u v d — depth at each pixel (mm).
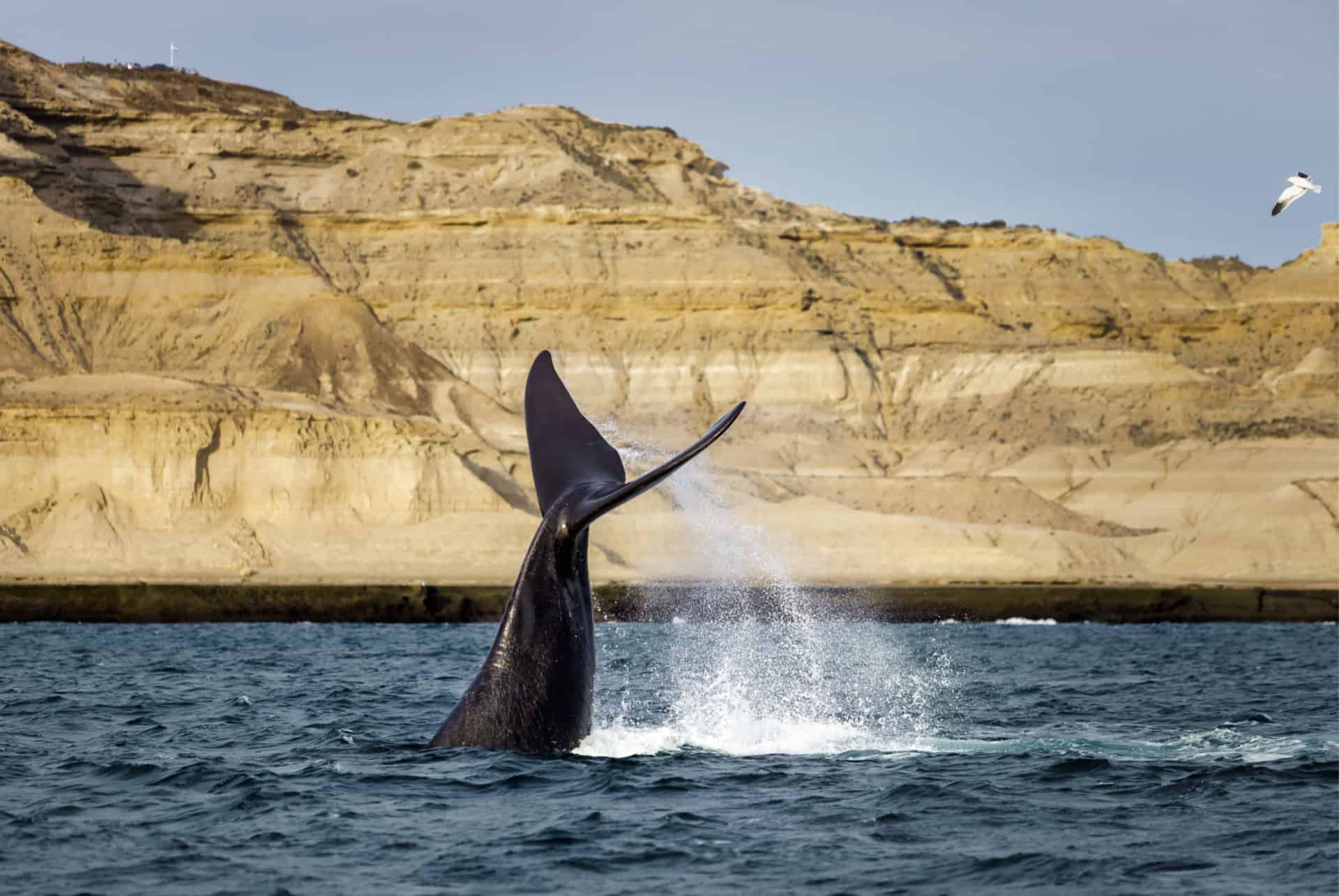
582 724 55031
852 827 50188
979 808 53094
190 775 59125
